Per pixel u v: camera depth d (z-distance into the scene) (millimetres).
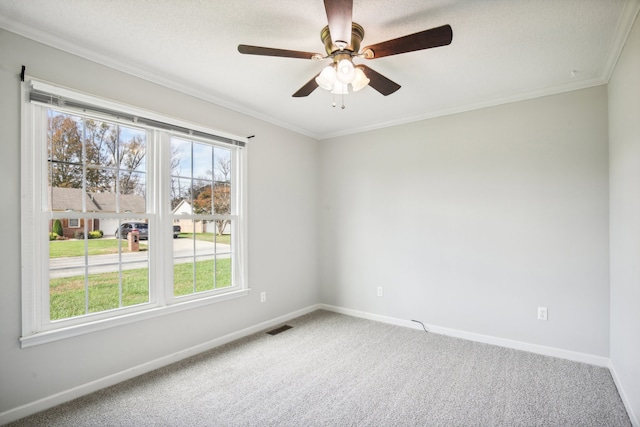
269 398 2205
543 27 1961
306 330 3557
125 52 2289
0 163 1906
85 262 2289
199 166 3047
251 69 2545
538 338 2932
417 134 3641
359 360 2795
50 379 2072
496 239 3145
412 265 3660
